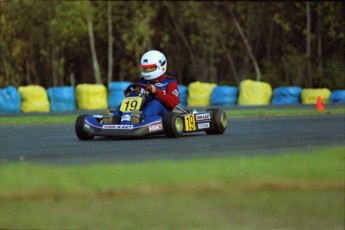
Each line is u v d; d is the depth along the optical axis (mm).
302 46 124312
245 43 118875
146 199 17984
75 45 124125
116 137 37500
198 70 125562
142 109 36688
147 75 36969
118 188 19047
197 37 119625
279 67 122312
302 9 120500
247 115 58969
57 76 122438
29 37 121500
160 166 22047
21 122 56594
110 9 118688
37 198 18453
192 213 16875
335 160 23078
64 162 25578
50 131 45062
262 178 19984
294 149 28172
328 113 60250
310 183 19438
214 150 28797
